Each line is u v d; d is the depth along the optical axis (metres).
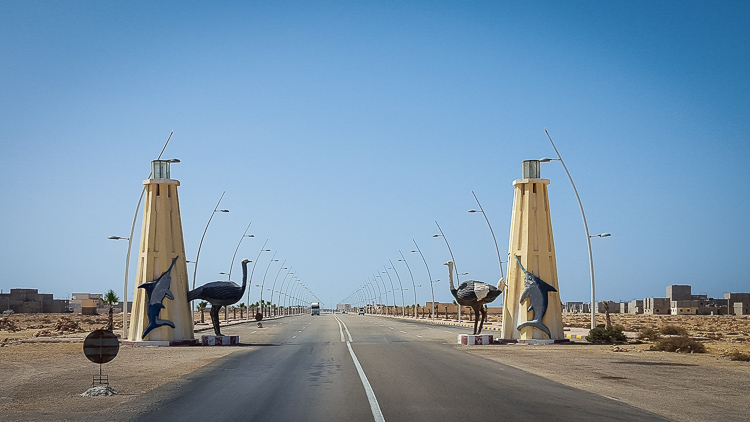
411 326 76.81
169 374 22.55
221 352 33.50
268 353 32.75
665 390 18.42
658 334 50.44
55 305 162.38
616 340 41.31
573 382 20.19
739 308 160.38
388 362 27.20
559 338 39.22
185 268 40.38
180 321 39.53
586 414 14.01
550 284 39.25
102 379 20.86
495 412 14.16
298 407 14.86
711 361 28.20
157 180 39.22
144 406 15.16
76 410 14.59
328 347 37.56
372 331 61.47
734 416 14.15
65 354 32.38
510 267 39.91
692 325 89.19
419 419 13.24
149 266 39.19
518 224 39.66
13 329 66.50
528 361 27.88
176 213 39.88
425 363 26.72
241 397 16.64
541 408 14.76
